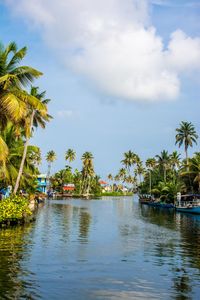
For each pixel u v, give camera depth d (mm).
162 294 11828
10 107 20750
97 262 16453
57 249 19312
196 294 11867
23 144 41156
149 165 143250
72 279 13250
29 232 26109
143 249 20469
